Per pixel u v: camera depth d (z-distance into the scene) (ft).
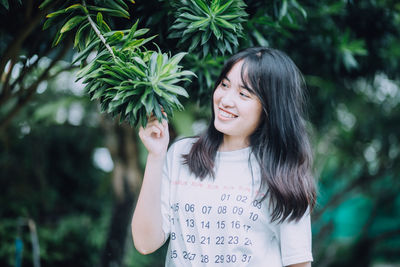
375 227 31.17
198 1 4.56
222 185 4.85
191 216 4.80
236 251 4.66
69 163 21.49
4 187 19.63
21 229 17.16
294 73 4.93
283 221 4.79
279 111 4.79
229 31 4.69
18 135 19.07
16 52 6.45
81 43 4.60
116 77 3.94
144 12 5.60
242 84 4.67
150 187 4.51
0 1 4.79
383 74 13.12
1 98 7.30
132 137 14.38
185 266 4.75
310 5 8.06
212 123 5.14
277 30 6.68
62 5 4.64
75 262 18.16
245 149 4.98
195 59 6.16
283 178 4.78
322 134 16.46
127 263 17.57
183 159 5.10
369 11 9.90
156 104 3.88
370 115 18.42
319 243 20.01
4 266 16.35
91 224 19.25
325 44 9.51
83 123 19.16
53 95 17.67
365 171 19.95
